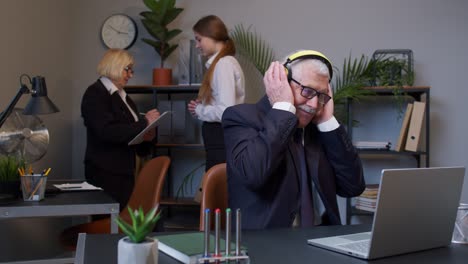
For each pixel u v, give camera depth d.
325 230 1.45
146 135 3.33
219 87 3.03
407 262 1.11
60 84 3.89
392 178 1.10
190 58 3.79
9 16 3.14
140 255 0.86
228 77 3.03
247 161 1.53
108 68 3.27
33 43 3.45
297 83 1.63
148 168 2.87
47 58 3.67
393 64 3.68
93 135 3.24
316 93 1.63
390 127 3.97
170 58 4.11
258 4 4.04
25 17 3.34
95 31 4.15
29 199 2.11
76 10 4.14
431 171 1.18
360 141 3.93
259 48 4.00
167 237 1.20
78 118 4.13
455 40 3.89
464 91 3.89
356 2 3.97
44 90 2.31
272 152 1.52
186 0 4.08
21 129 2.53
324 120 1.75
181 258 1.06
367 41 3.97
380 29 3.96
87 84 4.14
